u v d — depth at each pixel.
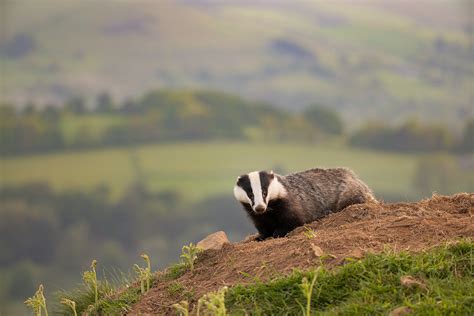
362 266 25.34
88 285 33.53
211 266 29.88
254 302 25.38
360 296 24.20
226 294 26.31
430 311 22.45
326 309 24.22
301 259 27.55
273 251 29.19
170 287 29.16
